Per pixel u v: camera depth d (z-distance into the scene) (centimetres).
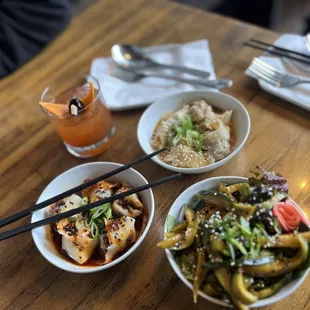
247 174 34
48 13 50
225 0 74
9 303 31
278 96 39
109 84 44
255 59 42
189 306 28
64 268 29
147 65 45
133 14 52
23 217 34
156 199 34
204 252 26
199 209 30
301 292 27
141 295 29
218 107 39
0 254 34
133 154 38
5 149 41
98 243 31
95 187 34
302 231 27
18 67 49
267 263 25
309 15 79
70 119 36
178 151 35
